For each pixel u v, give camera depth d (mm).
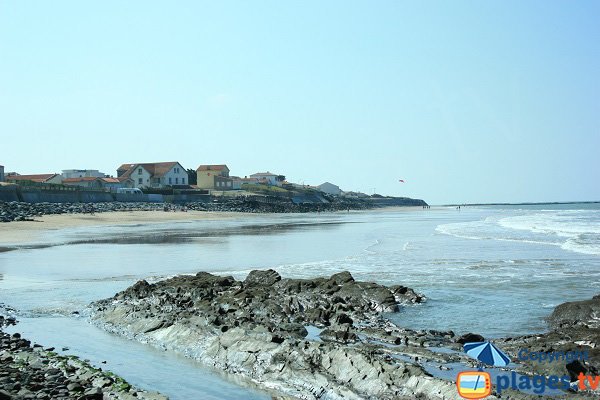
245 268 35594
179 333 18797
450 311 22375
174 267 36281
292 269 34906
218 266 36688
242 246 50469
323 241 56156
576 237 58156
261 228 78250
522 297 24891
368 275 31953
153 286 26797
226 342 17141
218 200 147125
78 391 12938
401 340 17656
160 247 49188
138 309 22281
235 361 16047
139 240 56188
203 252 45188
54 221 78812
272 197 169375
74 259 40469
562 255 40656
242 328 18234
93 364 16281
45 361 15672
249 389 14234
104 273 33812
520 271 32719
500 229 75500
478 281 29312
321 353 15125
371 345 16891
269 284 26828
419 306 23359
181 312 21391
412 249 47094
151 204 121688
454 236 62562
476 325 20078
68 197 105750
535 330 19141
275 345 16188
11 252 44844
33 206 88375
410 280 29953
